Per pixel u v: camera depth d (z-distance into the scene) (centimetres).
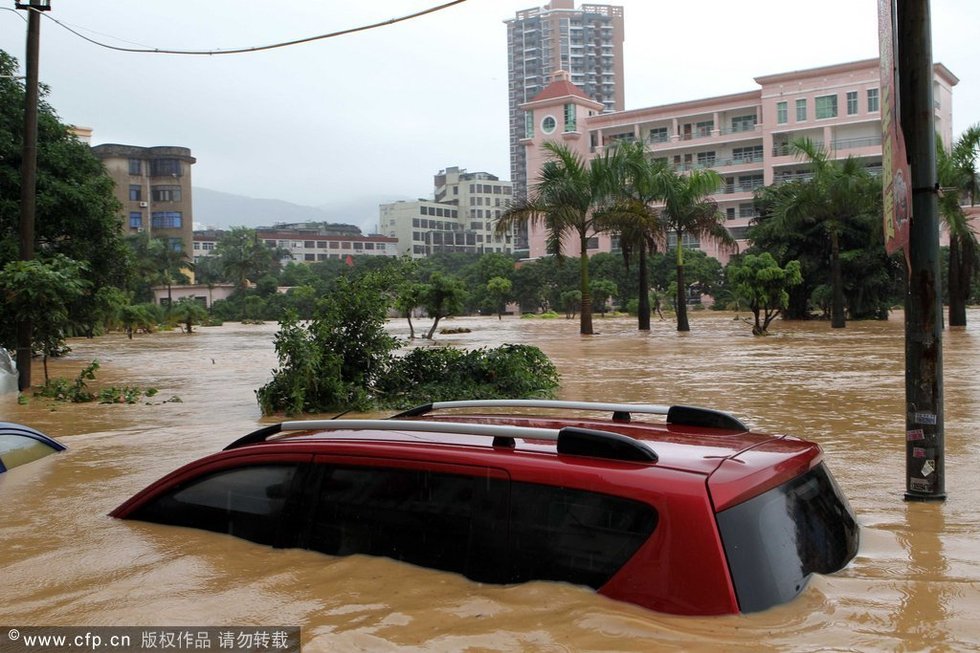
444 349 1378
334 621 289
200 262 13600
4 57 2408
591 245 10256
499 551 297
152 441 879
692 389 1270
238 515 368
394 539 322
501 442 322
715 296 8038
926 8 531
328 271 12038
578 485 288
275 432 397
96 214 2470
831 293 4212
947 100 8762
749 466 293
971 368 1497
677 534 269
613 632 262
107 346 3509
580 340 2920
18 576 356
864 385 1282
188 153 11712
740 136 9188
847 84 8425
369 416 1121
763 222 4606
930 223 531
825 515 326
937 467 526
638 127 9962
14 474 663
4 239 2339
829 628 267
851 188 3434
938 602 301
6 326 1733
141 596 322
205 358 2483
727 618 260
